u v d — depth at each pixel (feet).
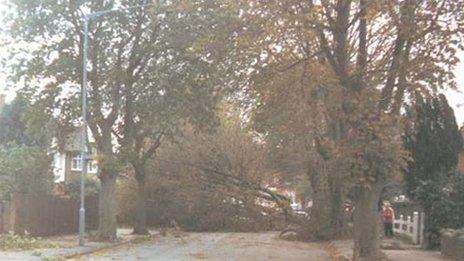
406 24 64.85
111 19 99.09
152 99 104.42
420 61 67.67
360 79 70.74
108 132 103.40
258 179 147.74
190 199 147.23
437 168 88.84
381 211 113.39
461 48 66.18
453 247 72.18
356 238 71.15
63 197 113.70
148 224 151.12
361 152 66.08
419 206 93.97
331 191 116.78
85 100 91.97
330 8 69.00
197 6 75.05
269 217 145.07
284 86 80.07
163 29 98.94
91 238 101.86
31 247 82.17
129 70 102.94
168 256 77.71
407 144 88.48
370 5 63.77
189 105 104.68
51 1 94.43
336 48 71.20
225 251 86.99
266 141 141.08
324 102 80.12
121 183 154.51
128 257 75.77
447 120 88.89
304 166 129.90
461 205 85.15
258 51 73.31
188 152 147.64
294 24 68.59
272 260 74.69
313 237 115.34
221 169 147.43
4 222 94.58
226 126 148.25
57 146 108.99
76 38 98.68
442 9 65.77
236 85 86.99
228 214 146.20
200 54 81.92
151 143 138.62
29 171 108.17
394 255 76.33
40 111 98.73
